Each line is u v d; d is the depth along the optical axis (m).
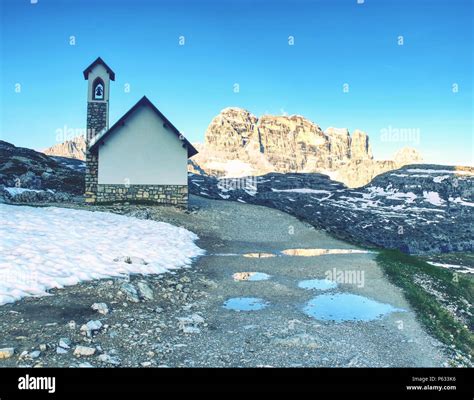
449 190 141.88
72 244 19.67
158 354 10.02
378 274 21.31
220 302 15.42
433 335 13.35
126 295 14.30
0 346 9.31
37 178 51.88
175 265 20.83
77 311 12.27
